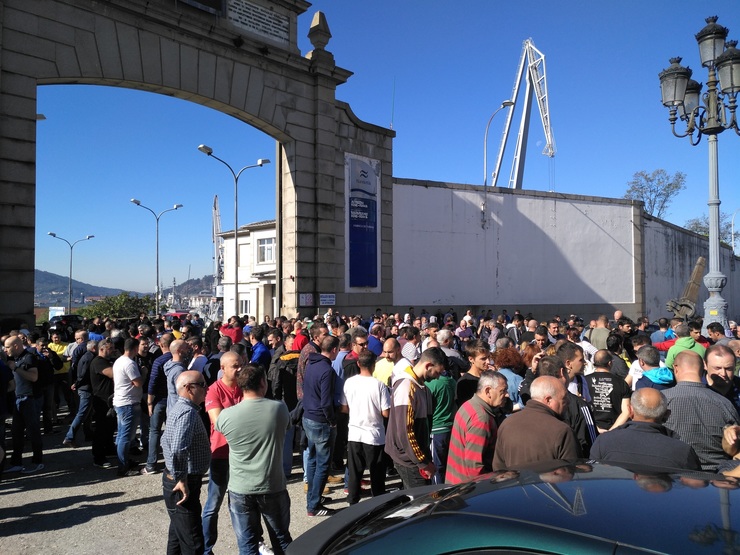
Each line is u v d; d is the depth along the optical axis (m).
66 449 8.87
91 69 13.76
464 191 25.27
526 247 27.22
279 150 19.27
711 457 3.96
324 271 18.97
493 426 4.18
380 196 21.25
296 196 18.48
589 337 11.42
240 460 4.14
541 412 3.74
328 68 19.02
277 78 17.95
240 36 16.53
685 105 10.74
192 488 4.20
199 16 15.96
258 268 38.91
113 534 5.45
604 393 5.57
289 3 18.16
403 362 5.93
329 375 6.08
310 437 6.07
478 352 6.02
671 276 33.81
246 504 4.11
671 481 2.28
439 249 24.34
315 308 18.75
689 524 1.83
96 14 13.84
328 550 2.40
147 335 10.31
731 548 1.67
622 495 2.11
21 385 7.70
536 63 45.00
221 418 4.21
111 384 7.91
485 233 25.88
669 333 11.18
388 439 5.07
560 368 4.65
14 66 12.54
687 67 10.30
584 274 29.14
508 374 6.05
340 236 19.61
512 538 1.88
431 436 5.60
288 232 18.77
